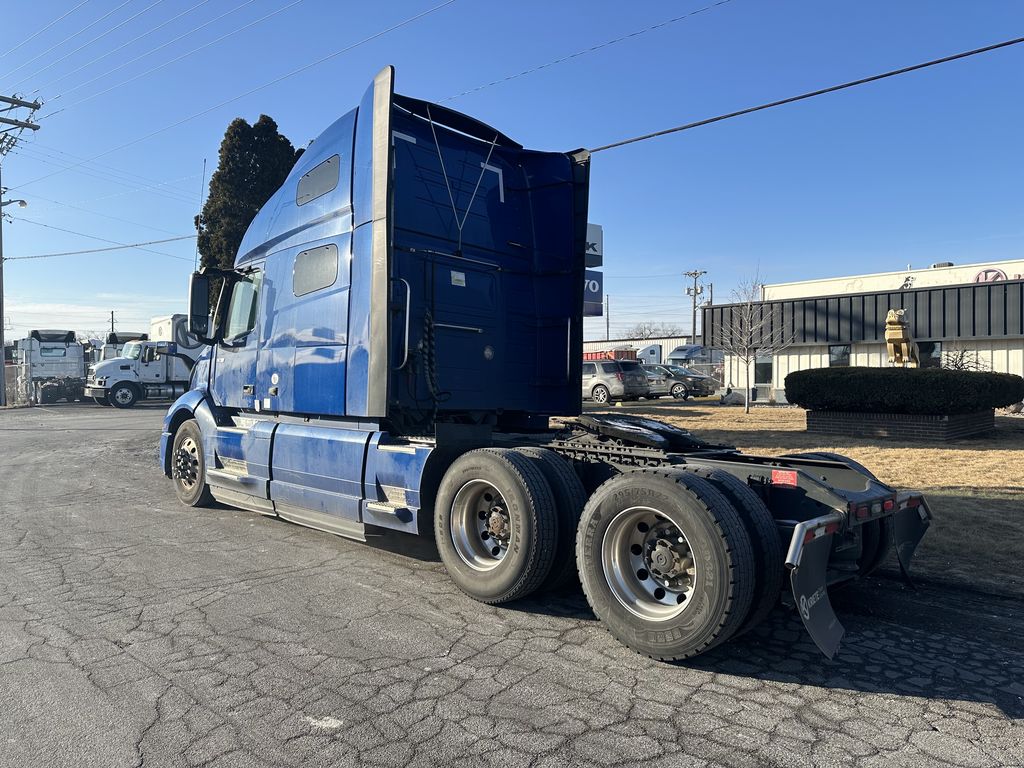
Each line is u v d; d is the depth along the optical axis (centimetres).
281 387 666
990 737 312
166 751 299
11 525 739
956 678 373
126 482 1035
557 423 584
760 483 448
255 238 758
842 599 498
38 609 476
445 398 612
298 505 646
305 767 287
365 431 584
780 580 391
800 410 2016
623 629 402
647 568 412
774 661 395
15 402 3484
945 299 2166
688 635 373
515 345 681
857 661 395
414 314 593
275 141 2212
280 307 684
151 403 3294
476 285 648
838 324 2338
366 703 342
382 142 550
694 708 338
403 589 521
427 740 308
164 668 382
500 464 471
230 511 810
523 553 454
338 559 601
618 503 410
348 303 583
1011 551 586
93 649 408
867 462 1010
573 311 678
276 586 526
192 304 754
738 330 2366
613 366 2425
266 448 680
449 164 639
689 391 2738
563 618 463
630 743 306
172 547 642
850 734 314
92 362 3972
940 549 595
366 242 565
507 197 691
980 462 1005
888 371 1259
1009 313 2056
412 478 527
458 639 425
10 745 305
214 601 492
